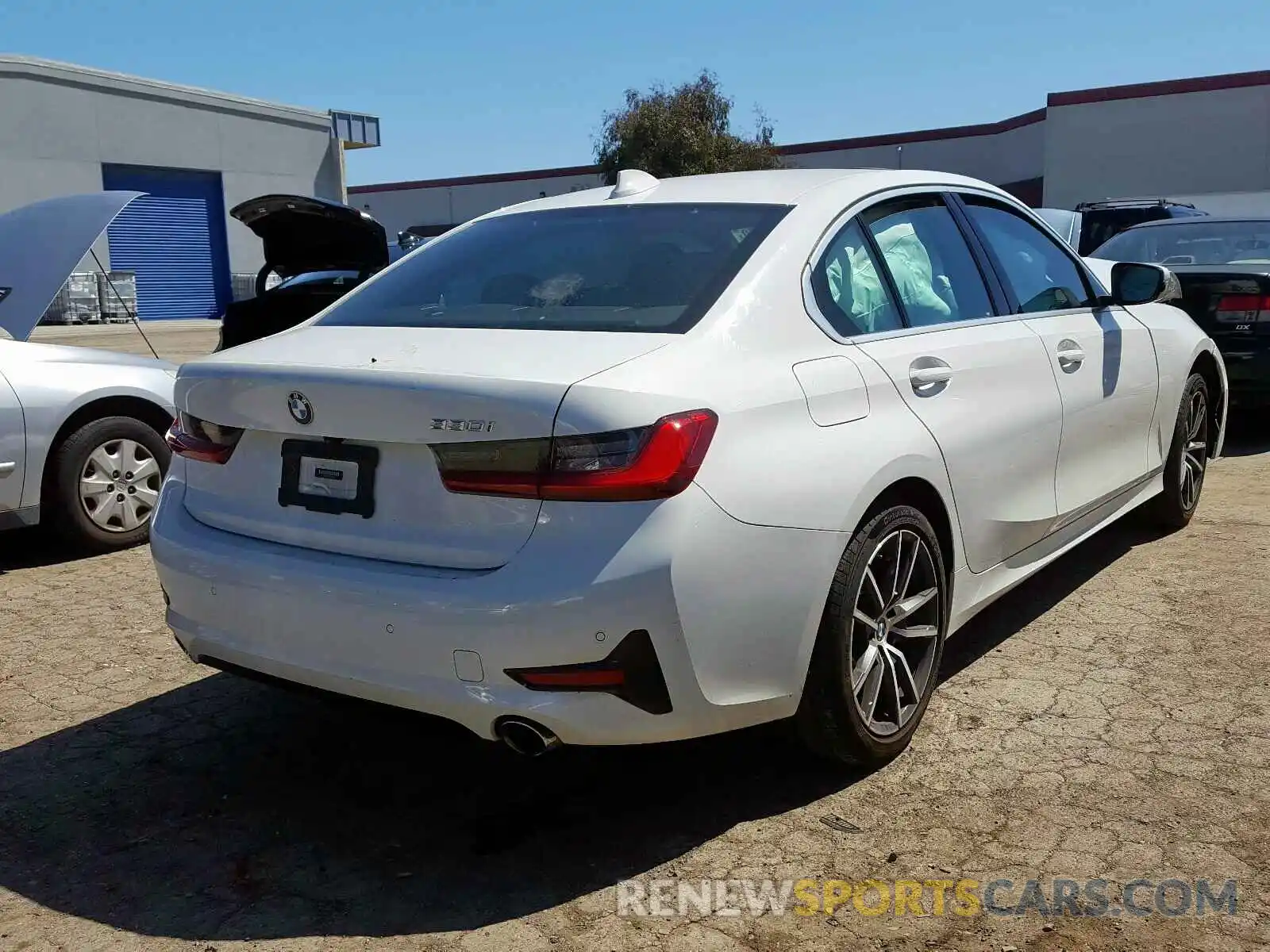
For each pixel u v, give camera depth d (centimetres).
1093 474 440
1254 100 2892
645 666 257
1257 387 714
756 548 270
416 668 264
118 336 2241
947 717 357
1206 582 477
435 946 253
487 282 338
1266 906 256
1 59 2523
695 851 288
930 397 336
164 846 298
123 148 2777
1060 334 416
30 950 255
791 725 312
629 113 3278
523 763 342
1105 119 3073
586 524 253
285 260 959
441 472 265
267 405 290
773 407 281
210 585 296
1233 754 327
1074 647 412
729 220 335
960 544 349
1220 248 818
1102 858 277
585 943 252
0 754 353
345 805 319
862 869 277
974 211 408
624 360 269
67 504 557
